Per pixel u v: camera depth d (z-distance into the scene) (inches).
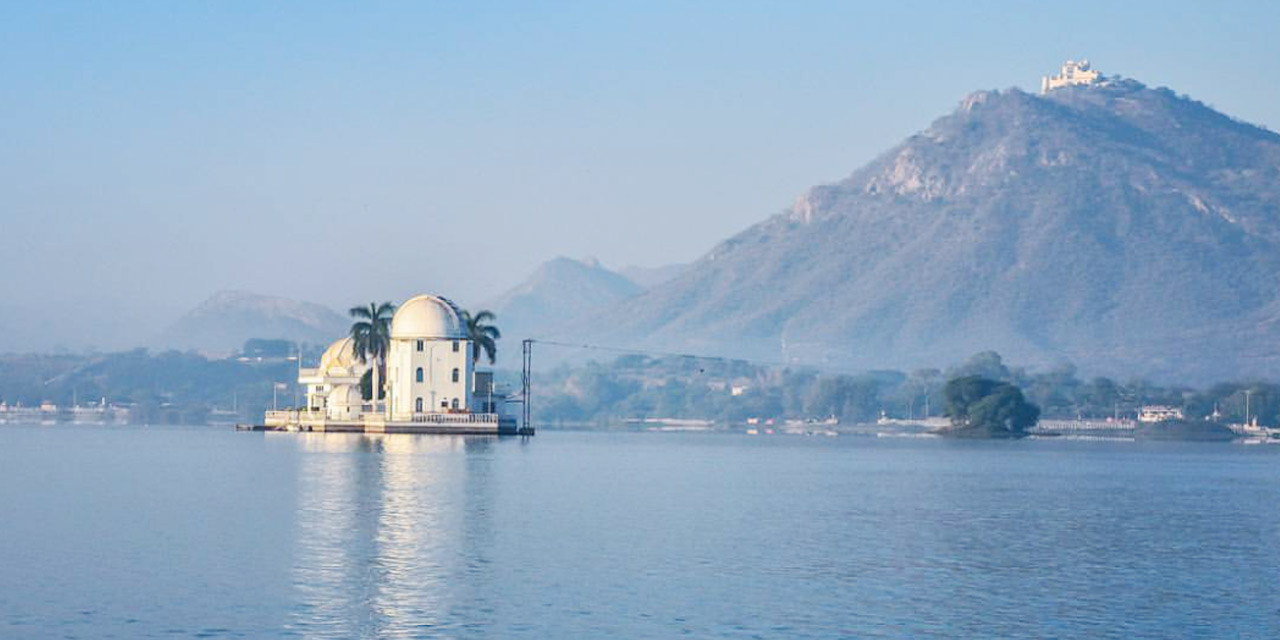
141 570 3063.5
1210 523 4495.6
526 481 5639.8
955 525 4269.2
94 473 5999.0
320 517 4072.3
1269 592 3011.8
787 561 3348.9
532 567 3166.8
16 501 4562.0
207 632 2469.2
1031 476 7204.7
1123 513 4845.0
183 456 7485.2
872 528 4133.9
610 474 6501.0
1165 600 2906.0
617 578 3041.3
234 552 3336.6
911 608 2773.1
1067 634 2566.4
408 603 2726.4
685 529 3978.8
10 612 2610.7
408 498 4697.3
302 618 2581.2
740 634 2512.3
